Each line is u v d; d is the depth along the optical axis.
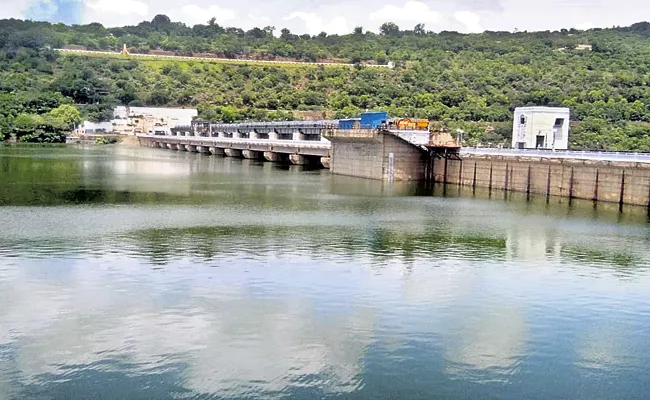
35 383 32.12
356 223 74.56
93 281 47.97
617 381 34.06
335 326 40.19
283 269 52.56
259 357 35.50
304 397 31.44
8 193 95.25
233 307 43.03
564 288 49.62
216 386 32.19
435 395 32.03
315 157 178.00
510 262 57.28
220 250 58.56
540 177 104.75
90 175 129.12
